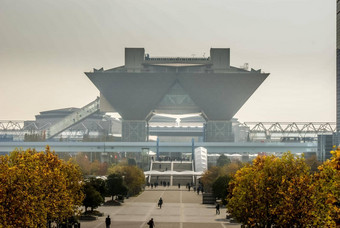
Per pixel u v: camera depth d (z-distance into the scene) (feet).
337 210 208.03
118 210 565.12
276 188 295.07
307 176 273.54
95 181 506.48
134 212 543.80
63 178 321.93
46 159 371.76
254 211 302.25
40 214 276.41
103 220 468.34
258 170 326.03
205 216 510.17
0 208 244.42
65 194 318.04
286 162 302.66
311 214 264.72
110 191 620.90
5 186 251.80
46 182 302.86
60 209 317.22
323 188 253.24
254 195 302.66
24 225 253.24
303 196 268.00
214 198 643.04
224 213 540.93
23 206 253.85
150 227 391.86
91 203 471.21
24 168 281.74
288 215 269.03
